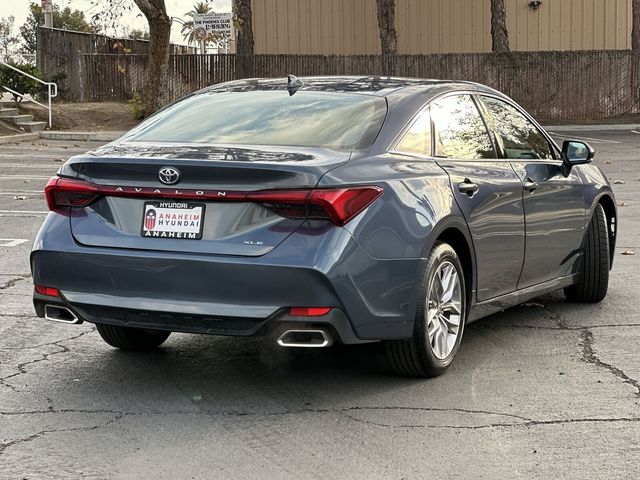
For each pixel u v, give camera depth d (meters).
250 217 5.00
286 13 36.78
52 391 5.51
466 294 6.02
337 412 5.12
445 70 32.56
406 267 5.27
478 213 5.94
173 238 5.09
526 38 36.62
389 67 32.44
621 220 12.37
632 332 6.87
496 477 4.23
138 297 5.14
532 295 6.90
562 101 32.91
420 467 4.35
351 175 5.09
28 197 14.54
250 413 5.11
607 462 4.39
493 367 5.98
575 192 7.25
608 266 7.66
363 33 36.62
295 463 4.40
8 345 6.54
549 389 5.53
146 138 5.74
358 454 4.51
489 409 5.17
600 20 36.41
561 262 7.21
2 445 4.64
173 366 6.03
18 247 10.37
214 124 5.76
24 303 7.84
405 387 5.56
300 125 5.62
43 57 32.56
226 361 6.13
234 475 4.27
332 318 4.94
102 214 5.30
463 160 6.07
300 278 4.88
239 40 33.75
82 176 5.34
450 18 36.50
